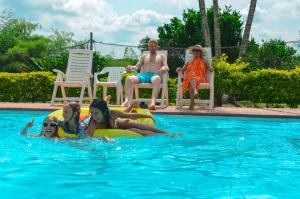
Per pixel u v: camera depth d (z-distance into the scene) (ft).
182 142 17.89
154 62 31.83
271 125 24.82
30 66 96.89
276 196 10.01
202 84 31.17
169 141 17.93
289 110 31.99
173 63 67.10
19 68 94.63
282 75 37.47
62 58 79.51
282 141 18.79
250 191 10.42
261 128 23.34
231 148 16.79
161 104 31.55
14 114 29.50
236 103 43.37
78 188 10.58
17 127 22.59
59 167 12.96
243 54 46.96
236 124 25.03
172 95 40.06
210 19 73.77
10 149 15.72
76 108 18.01
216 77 35.91
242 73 37.83
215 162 14.02
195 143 17.78
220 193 10.21
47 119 18.20
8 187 10.63
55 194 10.06
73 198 9.74
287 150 16.53
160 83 30.81
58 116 19.76
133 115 19.53
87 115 20.17
